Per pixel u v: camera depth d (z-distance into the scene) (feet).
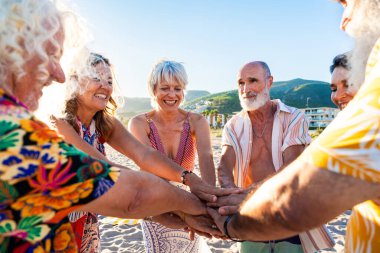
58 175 3.46
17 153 3.25
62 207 3.66
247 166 8.87
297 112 8.70
